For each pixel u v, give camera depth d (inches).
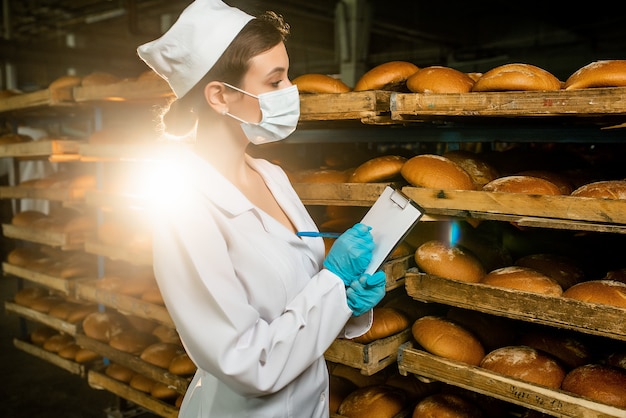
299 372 51.4
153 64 52.9
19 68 462.6
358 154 120.6
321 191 94.3
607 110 65.7
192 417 60.9
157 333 138.6
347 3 404.8
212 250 48.6
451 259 85.9
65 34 494.9
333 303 51.8
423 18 501.7
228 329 47.2
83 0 398.6
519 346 86.4
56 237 160.1
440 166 85.1
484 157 102.3
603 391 73.3
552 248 100.7
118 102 146.8
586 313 70.1
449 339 86.0
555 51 474.9
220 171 54.9
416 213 55.5
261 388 48.4
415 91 88.6
